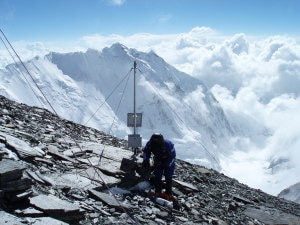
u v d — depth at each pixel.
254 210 16.36
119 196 11.90
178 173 18.31
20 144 12.71
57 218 8.71
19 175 8.99
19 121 18.91
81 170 12.98
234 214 14.80
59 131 20.03
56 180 11.20
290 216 16.58
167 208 12.16
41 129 18.62
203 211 13.30
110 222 9.59
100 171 13.30
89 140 20.00
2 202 8.42
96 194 10.91
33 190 9.57
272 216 15.93
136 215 10.70
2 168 8.77
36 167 11.64
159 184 13.40
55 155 13.65
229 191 19.06
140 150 19.55
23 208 8.55
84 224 9.14
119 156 15.84
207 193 16.42
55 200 9.30
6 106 22.22
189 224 11.33
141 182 13.67
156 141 13.16
